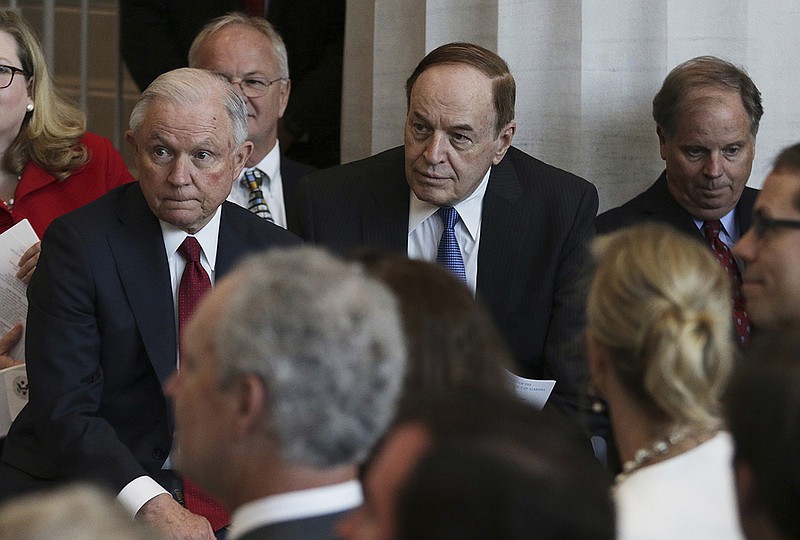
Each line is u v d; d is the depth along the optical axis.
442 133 5.38
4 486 4.89
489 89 5.39
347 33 7.46
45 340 4.89
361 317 2.31
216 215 5.19
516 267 5.59
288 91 6.85
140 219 5.09
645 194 6.11
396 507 1.61
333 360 2.27
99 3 8.52
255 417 2.31
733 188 5.86
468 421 1.69
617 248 3.13
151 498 4.65
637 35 6.43
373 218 5.73
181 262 5.11
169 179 4.87
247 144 5.12
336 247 5.71
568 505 1.57
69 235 4.97
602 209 6.50
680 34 6.56
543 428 1.71
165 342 4.98
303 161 7.89
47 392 4.86
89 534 1.41
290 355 2.26
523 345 5.58
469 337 2.85
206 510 4.86
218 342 2.33
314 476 2.35
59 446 4.77
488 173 5.73
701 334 2.94
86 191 6.20
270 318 2.28
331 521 2.34
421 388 2.70
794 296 3.84
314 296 2.31
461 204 5.65
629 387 3.02
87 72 8.57
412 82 5.56
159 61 8.04
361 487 2.40
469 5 6.62
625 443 3.08
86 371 4.90
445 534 1.54
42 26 8.52
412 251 5.72
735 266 5.91
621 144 6.47
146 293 4.98
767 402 1.89
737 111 5.78
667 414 2.99
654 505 2.79
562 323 5.47
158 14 8.05
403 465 1.64
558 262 5.58
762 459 1.88
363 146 7.39
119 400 5.01
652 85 6.43
